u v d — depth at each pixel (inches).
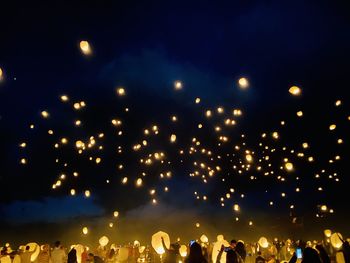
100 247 608.4
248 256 450.3
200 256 214.5
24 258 467.5
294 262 292.5
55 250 484.7
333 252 489.1
